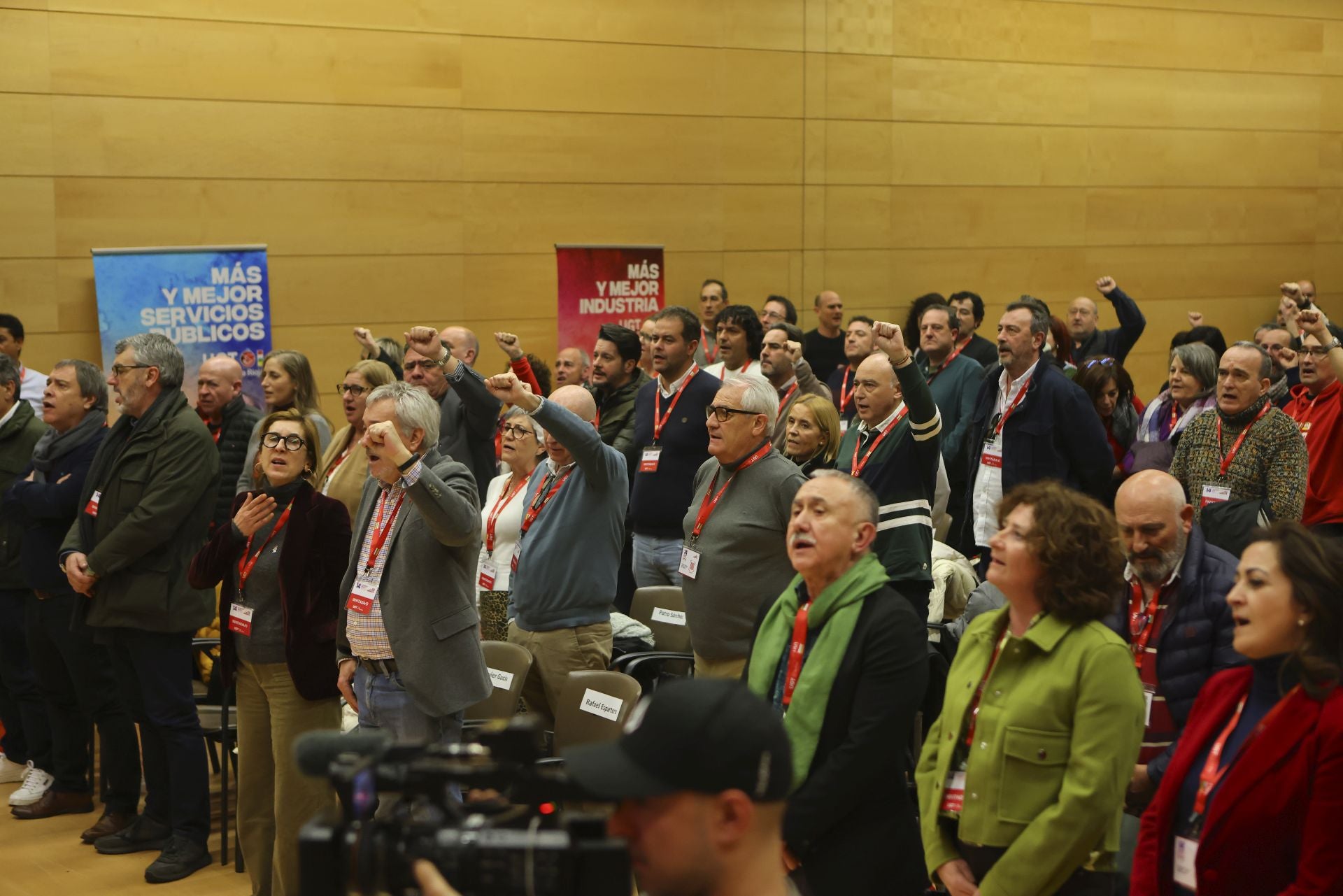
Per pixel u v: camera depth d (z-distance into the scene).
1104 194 11.34
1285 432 4.86
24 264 7.78
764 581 4.01
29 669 5.54
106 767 5.16
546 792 1.40
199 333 7.90
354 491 5.16
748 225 9.95
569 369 7.84
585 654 4.66
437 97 8.86
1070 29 11.06
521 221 9.19
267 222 8.40
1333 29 12.23
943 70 10.57
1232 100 11.84
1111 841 2.56
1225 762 2.42
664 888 1.36
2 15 7.64
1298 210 12.27
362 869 1.30
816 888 2.91
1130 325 9.40
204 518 4.83
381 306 8.78
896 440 4.69
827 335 9.54
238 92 8.27
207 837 4.82
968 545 5.91
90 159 7.91
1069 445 5.58
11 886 4.60
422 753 1.44
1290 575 2.33
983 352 8.54
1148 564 3.04
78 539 4.86
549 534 4.65
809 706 2.94
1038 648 2.64
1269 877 2.32
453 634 3.86
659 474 5.79
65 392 5.28
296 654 4.02
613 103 9.42
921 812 2.84
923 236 10.61
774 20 9.91
